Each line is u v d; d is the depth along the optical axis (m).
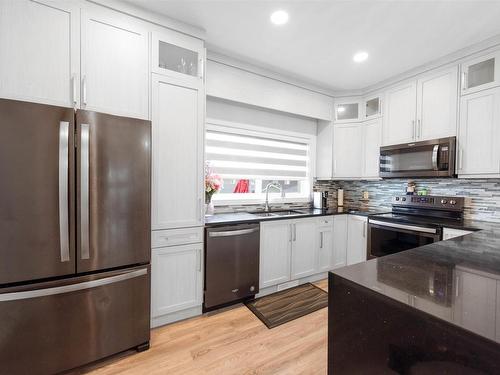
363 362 0.80
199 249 2.22
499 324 0.57
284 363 1.70
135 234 1.76
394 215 2.93
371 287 0.79
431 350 0.63
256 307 2.44
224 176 3.01
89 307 1.59
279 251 2.75
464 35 2.18
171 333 2.02
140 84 1.92
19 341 1.40
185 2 1.85
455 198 2.69
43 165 1.43
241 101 2.73
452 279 0.85
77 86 1.67
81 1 1.69
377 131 3.21
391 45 2.36
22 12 1.52
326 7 1.87
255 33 2.22
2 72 1.47
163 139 2.03
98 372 1.60
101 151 1.61
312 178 3.73
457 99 2.46
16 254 1.39
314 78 3.10
